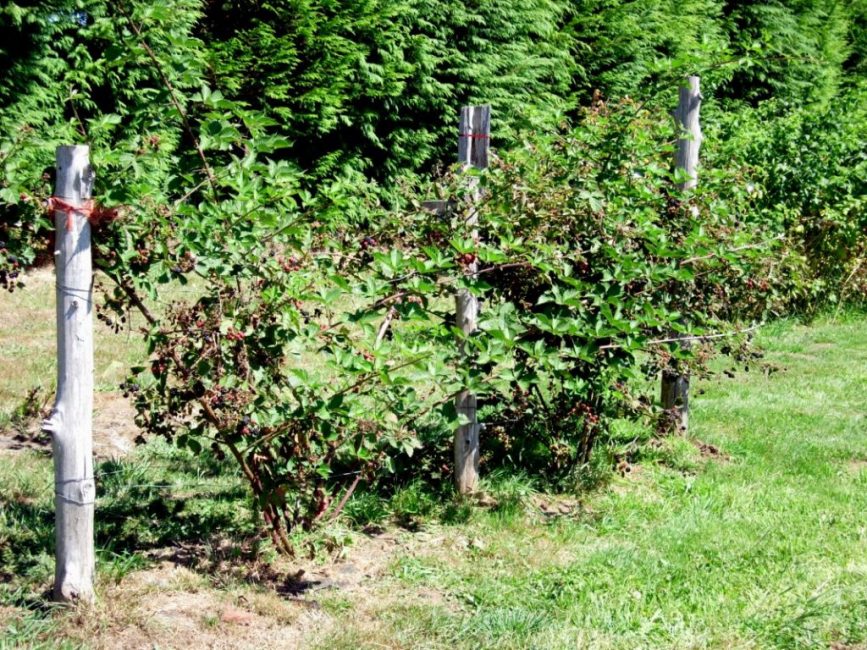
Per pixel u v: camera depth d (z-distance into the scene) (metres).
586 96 18.17
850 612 4.14
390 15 13.83
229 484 5.36
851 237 11.42
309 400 4.19
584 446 5.85
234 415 4.08
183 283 3.94
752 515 5.38
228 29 13.75
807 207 11.45
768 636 3.93
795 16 23.81
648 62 6.09
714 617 4.08
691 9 20.14
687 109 6.47
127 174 3.87
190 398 4.09
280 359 4.27
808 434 7.08
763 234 6.13
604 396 5.70
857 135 12.00
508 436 5.71
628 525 5.20
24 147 4.11
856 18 28.16
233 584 4.17
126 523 4.72
